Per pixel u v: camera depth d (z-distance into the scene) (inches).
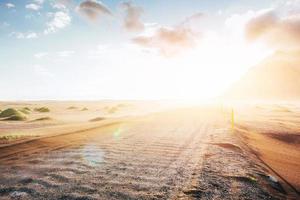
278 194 271.6
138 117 1398.9
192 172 340.2
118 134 703.7
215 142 576.7
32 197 255.4
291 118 1589.6
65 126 1005.8
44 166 365.7
